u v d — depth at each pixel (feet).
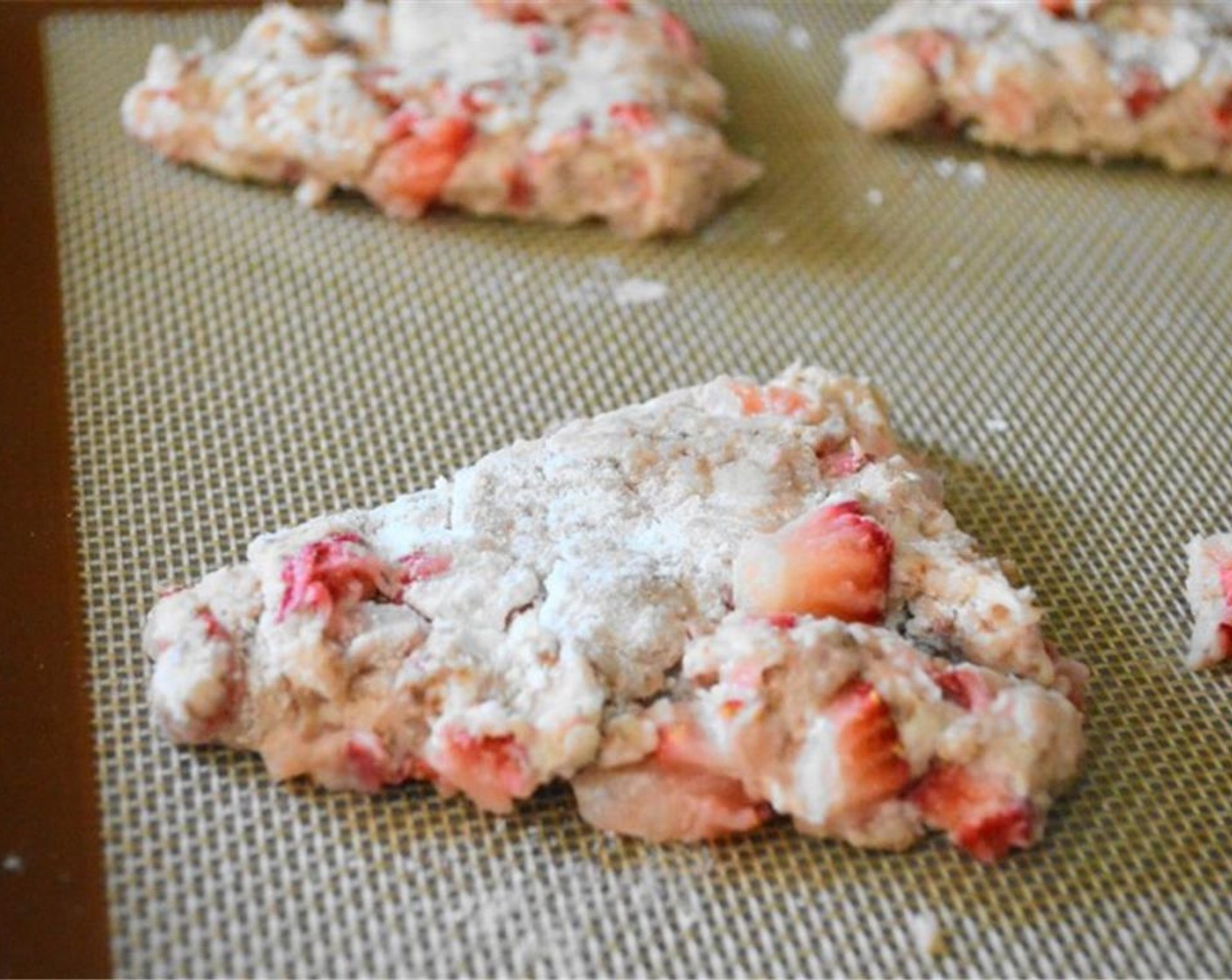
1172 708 0.89
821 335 1.09
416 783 0.83
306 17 1.20
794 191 1.19
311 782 0.83
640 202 1.14
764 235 1.16
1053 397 1.05
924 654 0.84
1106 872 0.82
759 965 0.79
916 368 1.07
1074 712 0.84
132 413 1.00
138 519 0.95
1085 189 1.21
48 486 0.96
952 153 1.23
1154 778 0.86
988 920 0.80
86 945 0.78
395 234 1.14
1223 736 0.88
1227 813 0.85
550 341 1.07
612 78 1.17
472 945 0.79
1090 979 0.79
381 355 1.06
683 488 0.91
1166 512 0.99
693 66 1.23
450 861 0.81
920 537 0.89
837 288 1.12
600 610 0.84
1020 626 0.86
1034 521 0.98
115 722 0.85
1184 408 1.05
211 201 1.15
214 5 1.30
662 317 1.10
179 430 1.00
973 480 1.00
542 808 0.83
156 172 1.17
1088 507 0.99
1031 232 1.17
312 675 0.82
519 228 1.15
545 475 0.91
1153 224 1.19
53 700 0.86
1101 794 0.85
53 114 1.20
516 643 0.83
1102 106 1.20
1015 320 1.11
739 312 1.10
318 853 0.81
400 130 1.13
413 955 0.78
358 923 0.79
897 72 1.22
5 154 1.16
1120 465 1.01
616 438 0.93
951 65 1.22
